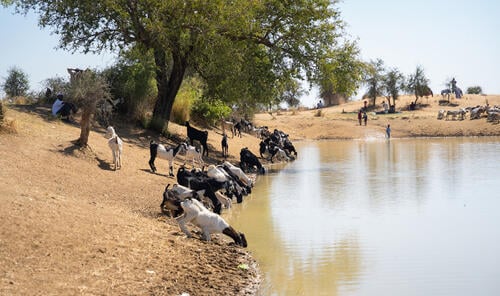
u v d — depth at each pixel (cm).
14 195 1215
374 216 1708
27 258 932
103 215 1273
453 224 1584
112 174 1836
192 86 4066
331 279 1098
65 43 2784
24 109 2486
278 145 3569
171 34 2725
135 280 952
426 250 1312
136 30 2738
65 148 1886
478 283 1077
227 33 2920
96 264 980
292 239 1417
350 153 4041
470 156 3572
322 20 3064
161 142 2845
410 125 5891
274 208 1842
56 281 877
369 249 1323
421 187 2283
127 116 3017
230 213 1755
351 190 2231
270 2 3008
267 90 3153
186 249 1181
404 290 1040
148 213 1460
